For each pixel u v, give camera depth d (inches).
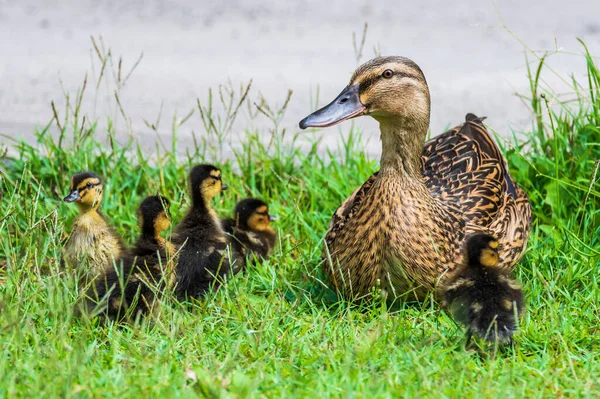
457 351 360.8
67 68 807.1
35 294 369.4
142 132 666.8
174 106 721.0
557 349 366.3
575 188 493.0
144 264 395.2
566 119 543.2
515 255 437.1
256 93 741.3
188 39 900.0
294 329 378.3
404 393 310.5
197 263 415.2
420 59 819.4
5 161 573.6
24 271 388.8
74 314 377.1
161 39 899.4
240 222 469.4
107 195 516.7
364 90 405.4
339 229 425.7
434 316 391.2
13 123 676.7
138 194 541.3
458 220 422.0
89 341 358.0
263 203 471.8
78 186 409.7
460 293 366.9
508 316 358.0
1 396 300.7
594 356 359.6
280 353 354.6
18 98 733.9
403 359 343.3
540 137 538.9
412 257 400.5
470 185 450.0
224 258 427.8
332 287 431.2
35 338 333.1
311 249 467.5
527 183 514.6
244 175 552.4
